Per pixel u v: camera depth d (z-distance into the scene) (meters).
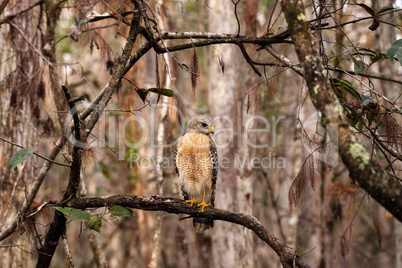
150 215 20.28
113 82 6.89
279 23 16.45
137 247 22.33
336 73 12.59
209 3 14.95
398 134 7.36
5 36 11.23
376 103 7.50
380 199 4.35
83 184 9.80
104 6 9.84
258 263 18.36
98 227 6.73
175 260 24.05
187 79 19.56
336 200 14.31
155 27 7.43
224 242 14.91
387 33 12.98
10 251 10.66
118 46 13.38
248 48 13.46
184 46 7.43
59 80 10.56
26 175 11.05
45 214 9.77
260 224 7.30
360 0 13.21
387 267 23.66
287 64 7.06
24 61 10.59
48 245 7.49
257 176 19.75
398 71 13.43
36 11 12.73
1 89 10.73
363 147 4.57
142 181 18.84
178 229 18.69
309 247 19.03
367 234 26.45
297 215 16.84
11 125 10.96
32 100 10.02
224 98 14.98
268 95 7.26
